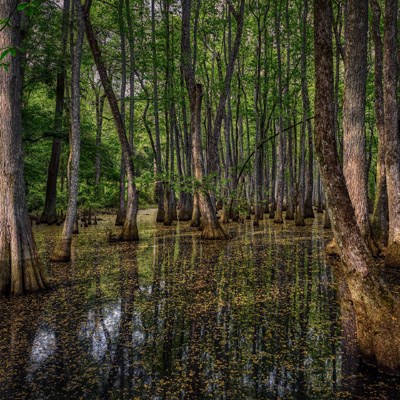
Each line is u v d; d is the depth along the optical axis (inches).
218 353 193.6
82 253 520.4
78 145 462.9
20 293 310.8
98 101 973.8
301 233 700.7
